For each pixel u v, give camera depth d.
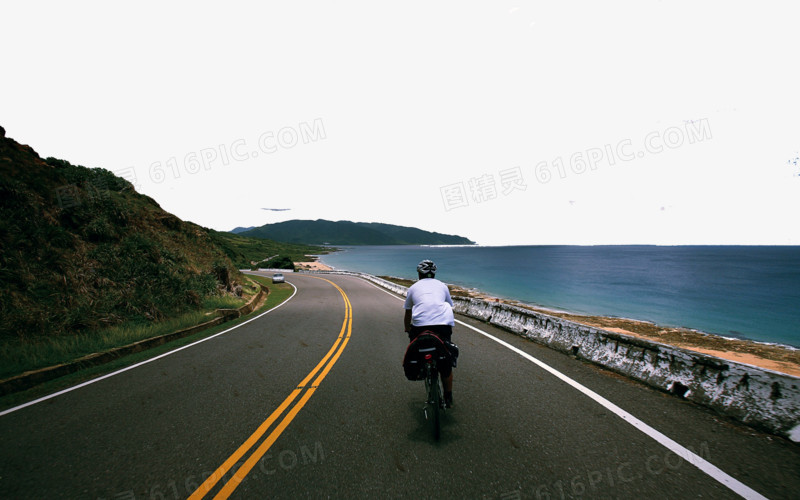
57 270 9.15
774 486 2.32
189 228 20.72
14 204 9.61
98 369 5.80
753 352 11.98
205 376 5.29
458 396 4.17
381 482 2.46
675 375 4.23
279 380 5.03
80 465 2.77
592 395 4.14
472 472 2.57
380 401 4.12
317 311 13.80
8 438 3.27
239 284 20.34
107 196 13.88
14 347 6.39
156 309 10.12
